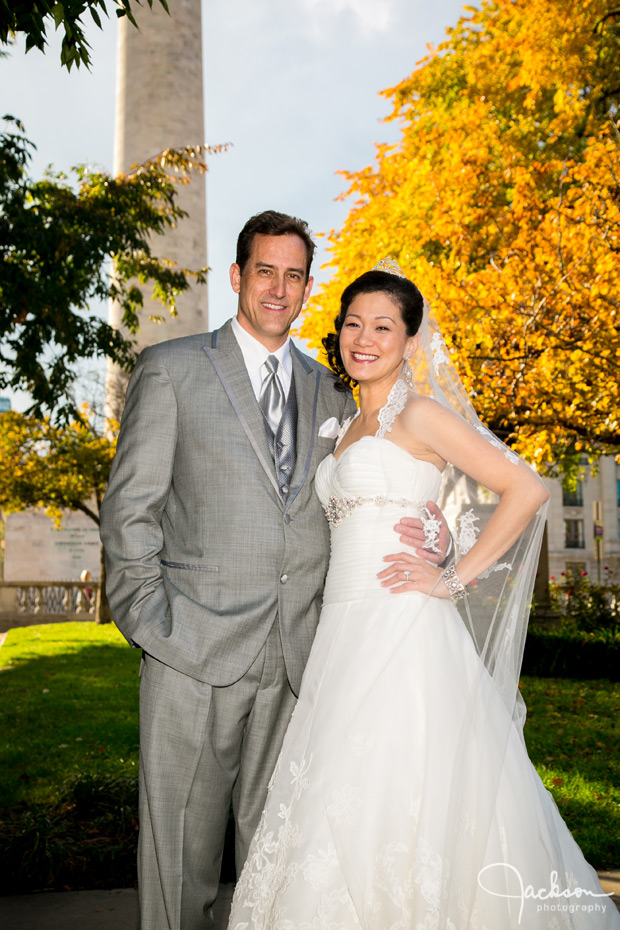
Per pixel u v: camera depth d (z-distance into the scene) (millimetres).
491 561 2619
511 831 2420
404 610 2631
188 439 2893
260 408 3008
